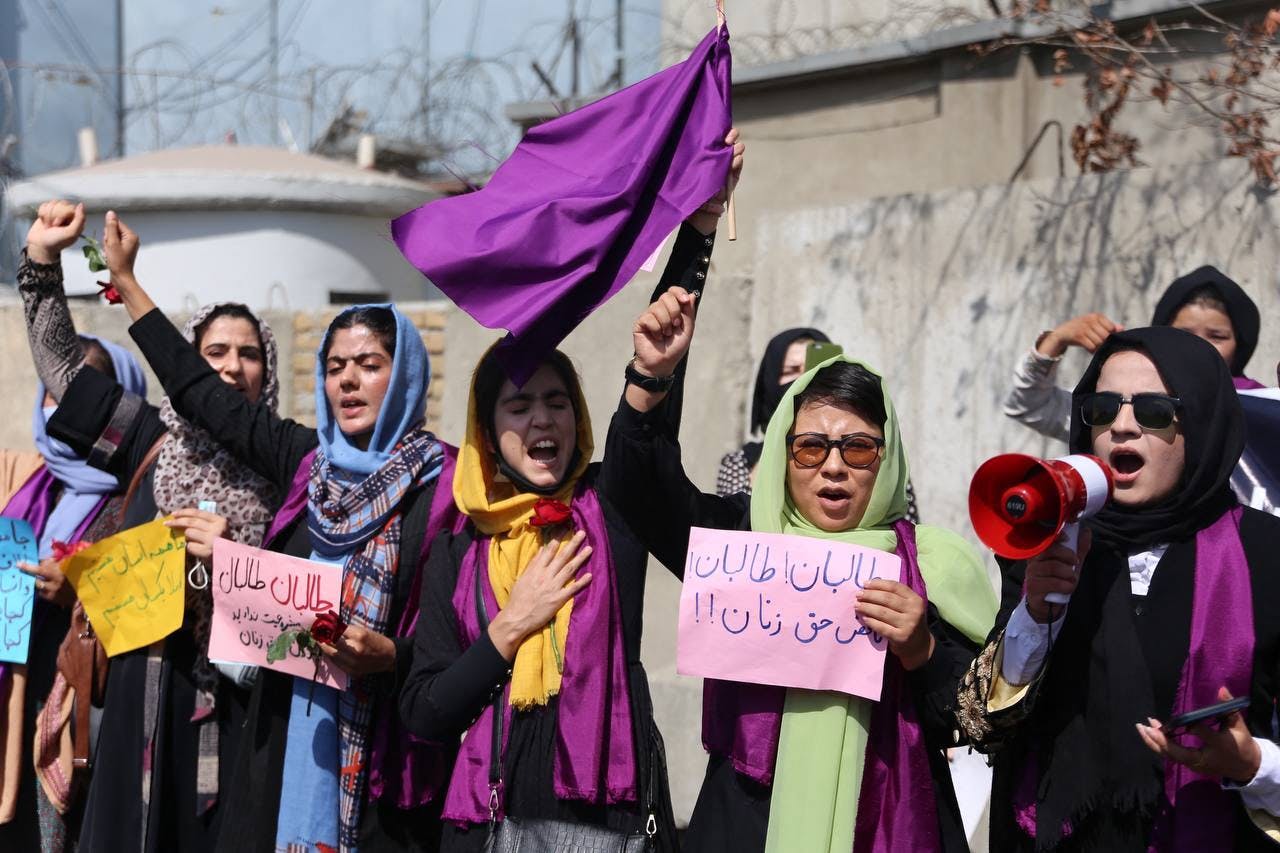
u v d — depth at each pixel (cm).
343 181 937
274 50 995
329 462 418
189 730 451
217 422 439
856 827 312
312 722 390
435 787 381
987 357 603
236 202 920
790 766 313
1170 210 558
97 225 933
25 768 516
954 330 613
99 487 529
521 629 344
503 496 371
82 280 932
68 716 496
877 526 331
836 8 778
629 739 340
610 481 340
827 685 310
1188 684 285
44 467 551
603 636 345
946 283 616
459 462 373
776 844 309
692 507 345
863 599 309
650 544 350
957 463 610
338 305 951
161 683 448
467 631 358
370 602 389
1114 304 571
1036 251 592
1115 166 629
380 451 415
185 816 448
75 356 490
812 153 781
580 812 338
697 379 684
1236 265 540
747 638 316
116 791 446
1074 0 638
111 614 447
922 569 331
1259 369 531
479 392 371
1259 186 536
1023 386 509
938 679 309
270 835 390
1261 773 269
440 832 387
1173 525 295
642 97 363
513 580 358
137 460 484
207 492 460
